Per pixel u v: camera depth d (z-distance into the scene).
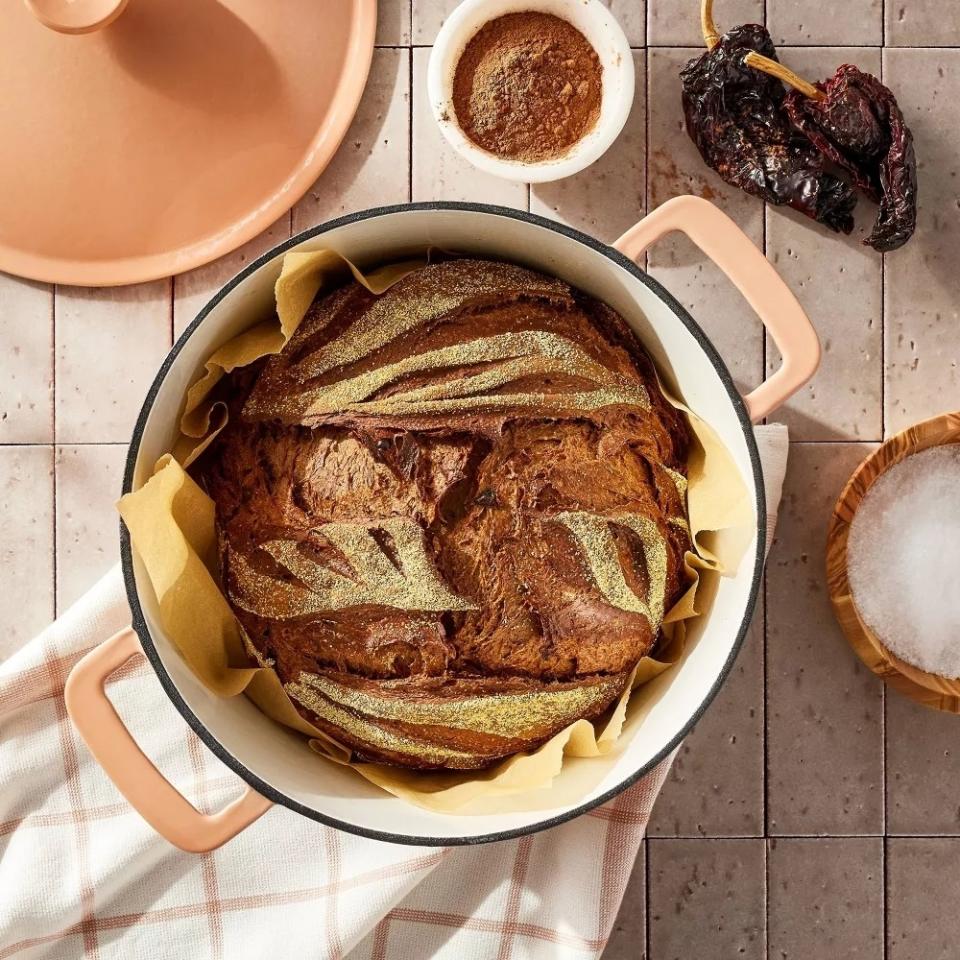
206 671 0.73
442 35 0.80
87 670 0.70
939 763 0.86
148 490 0.69
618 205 0.84
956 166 0.85
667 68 0.84
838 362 0.85
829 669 0.85
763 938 0.86
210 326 0.71
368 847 0.83
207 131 0.84
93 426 0.85
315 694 0.73
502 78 0.80
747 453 0.70
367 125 0.84
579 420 0.73
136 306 0.85
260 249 0.85
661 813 0.86
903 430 0.84
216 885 0.83
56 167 0.84
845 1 0.84
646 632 0.73
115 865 0.82
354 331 0.74
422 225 0.72
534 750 0.74
